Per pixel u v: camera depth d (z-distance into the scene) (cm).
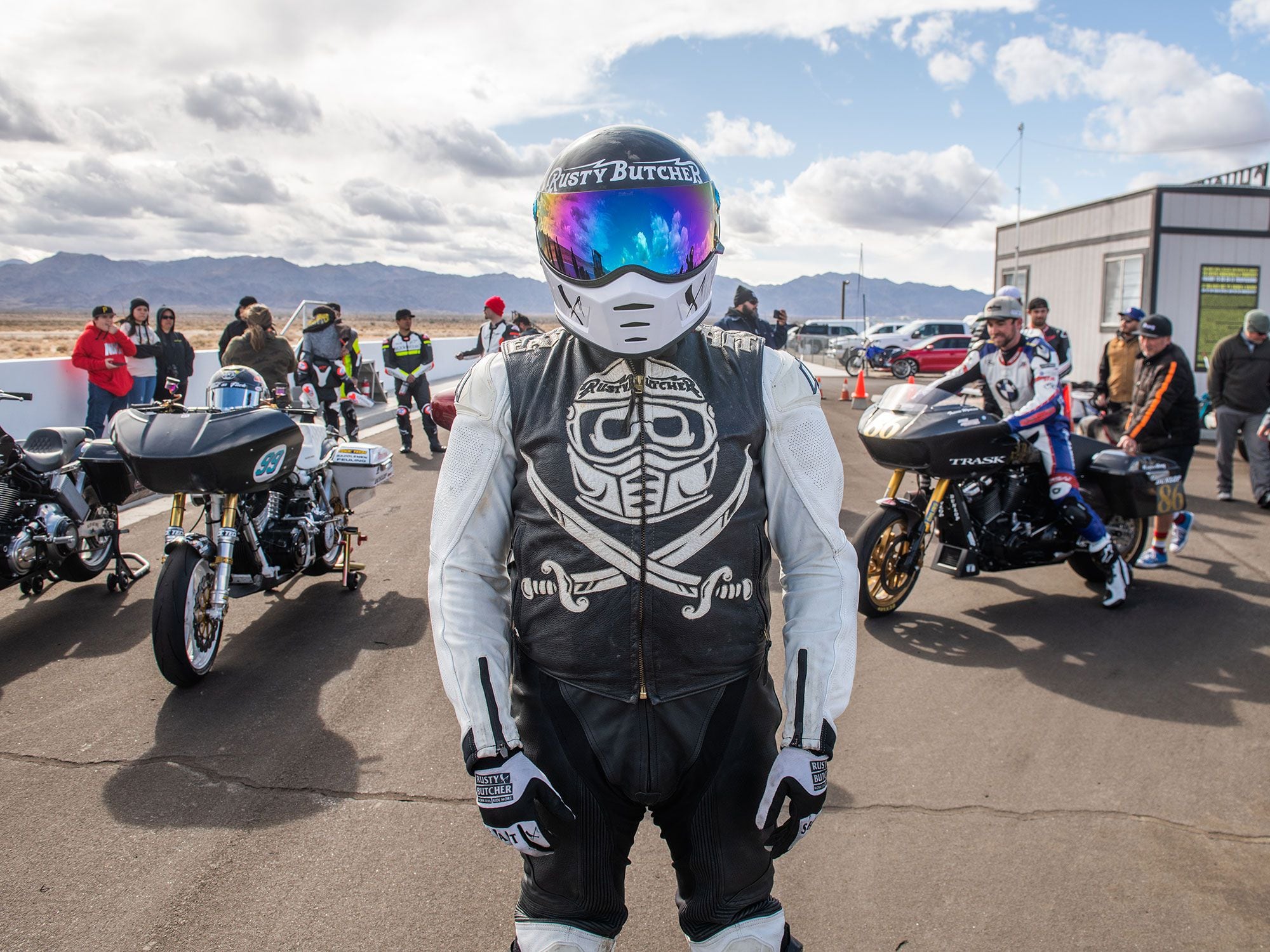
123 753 349
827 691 148
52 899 260
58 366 845
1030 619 520
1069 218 1689
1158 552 617
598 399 146
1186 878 272
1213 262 1460
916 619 519
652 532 142
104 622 501
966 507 516
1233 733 372
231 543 431
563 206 145
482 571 151
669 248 142
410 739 362
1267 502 809
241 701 398
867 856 284
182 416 424
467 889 266
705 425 146
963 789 326
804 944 243
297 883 268
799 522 155
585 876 150
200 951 239
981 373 548
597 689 146
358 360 1034
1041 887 268
